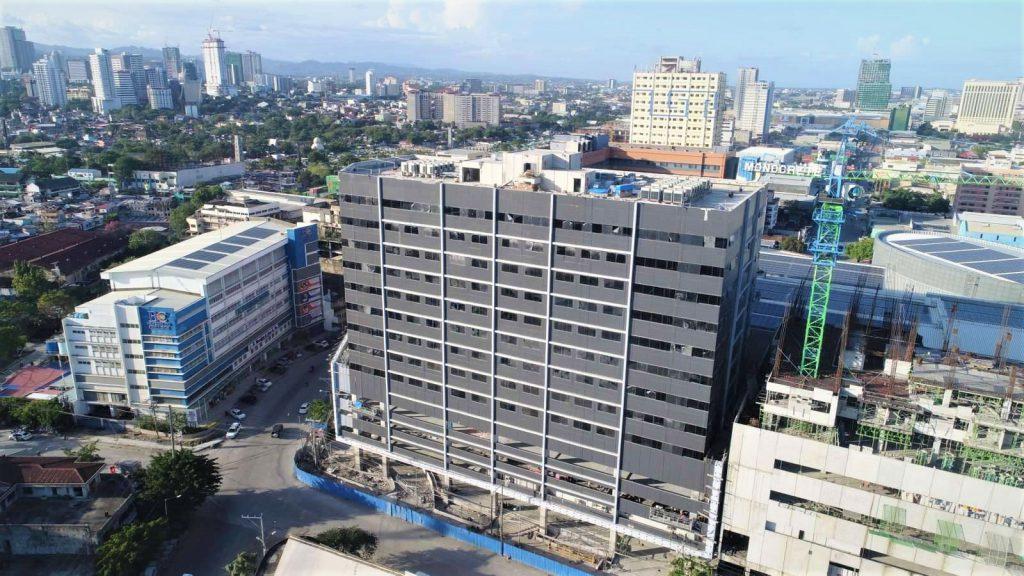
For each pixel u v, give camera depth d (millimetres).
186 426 144000
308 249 191000
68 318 141500
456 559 110000
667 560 109000
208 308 150625
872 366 105688
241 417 150250
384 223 113438
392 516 120188
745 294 113812
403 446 125688
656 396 99375
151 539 101125
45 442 139250
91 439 141250
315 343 191500
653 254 94250
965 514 86750
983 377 98938
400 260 113938
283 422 150625
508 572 107500
